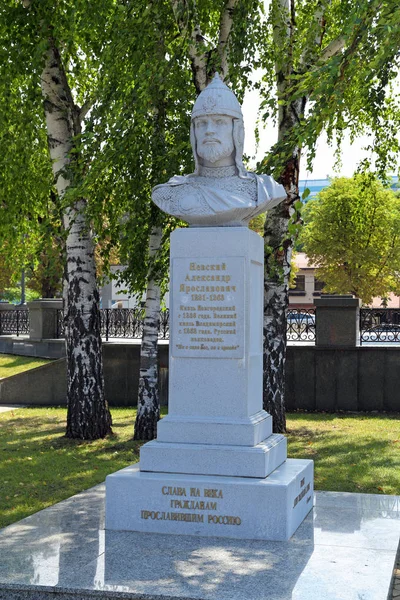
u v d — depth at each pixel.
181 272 6.80
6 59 11.63
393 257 37.12
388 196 36.94
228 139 6.95
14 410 16.97
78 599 5.08
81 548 5.96
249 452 6.41
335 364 16.03
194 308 6.76
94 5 11.33
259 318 7.20
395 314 17.47
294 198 12.53
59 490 9.16
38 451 11.78
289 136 8.21
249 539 6.18
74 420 12.85
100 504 7.54
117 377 17.25
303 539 6.19
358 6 7.48
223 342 6.69
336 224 37.19
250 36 10.80
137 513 6.45
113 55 10.59
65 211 12.12
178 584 5.14
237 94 11.54
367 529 6.51
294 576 5.28
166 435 6.71
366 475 9.72
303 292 58.75
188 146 11.34
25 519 6.93
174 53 10.75
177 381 6.78
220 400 6.69
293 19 12.23
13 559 5.71
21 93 12.91
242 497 6.21
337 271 37.91
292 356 16.19
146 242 12.15
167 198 7.03
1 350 25.48
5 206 13.27
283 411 13.23
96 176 10.37
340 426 13.96
